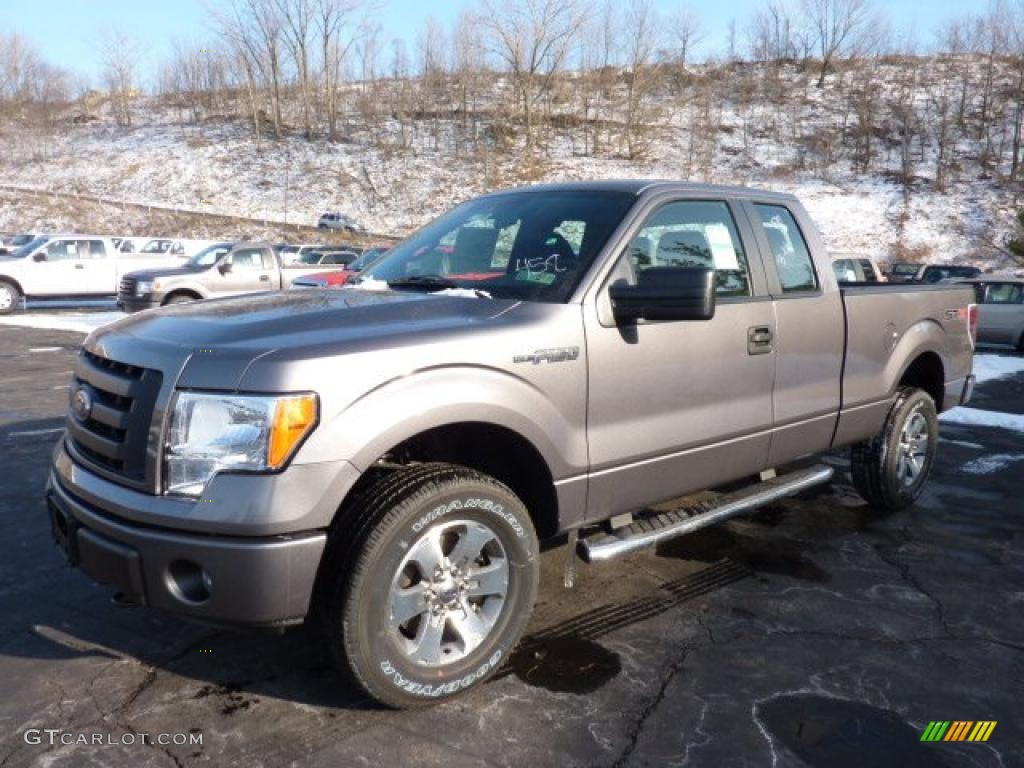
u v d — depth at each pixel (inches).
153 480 100.5
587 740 106.9
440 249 151.9
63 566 159.5
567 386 122.3
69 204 2143.2
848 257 609.3
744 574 163.5
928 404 203.9
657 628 139.0
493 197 163.3
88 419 113.7
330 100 2736.2
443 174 2356.1
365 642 104.3
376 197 2244.1
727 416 146.7
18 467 230.8
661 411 135.7
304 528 99.0
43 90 3105.3
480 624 117.0
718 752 105.0
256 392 98.0
